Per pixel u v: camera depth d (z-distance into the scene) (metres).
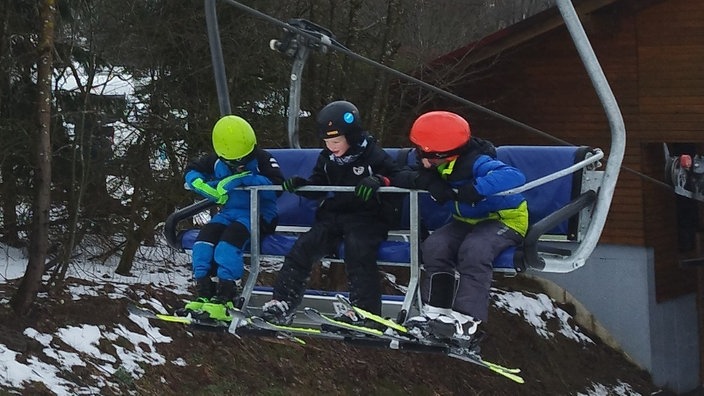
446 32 19.31
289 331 5.52
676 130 14.99
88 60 11.64
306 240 5.64
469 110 16.38
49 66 9.38
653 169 15.77
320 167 5.77
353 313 5.38
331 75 14.33
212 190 5.82
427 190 5.28
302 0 14.34
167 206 12.31
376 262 5.52
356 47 14.67
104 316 10.08
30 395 8.20
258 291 5.90
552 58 15.76
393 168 5.64
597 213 5.63
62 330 9.45
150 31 12.09
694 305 16.92
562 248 6.02
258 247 5.87
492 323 14.62
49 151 9.39
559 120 15.75
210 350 10.75
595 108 15.48
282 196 6.55
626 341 15.81
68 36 11.45
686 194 11.87
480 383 13.52
